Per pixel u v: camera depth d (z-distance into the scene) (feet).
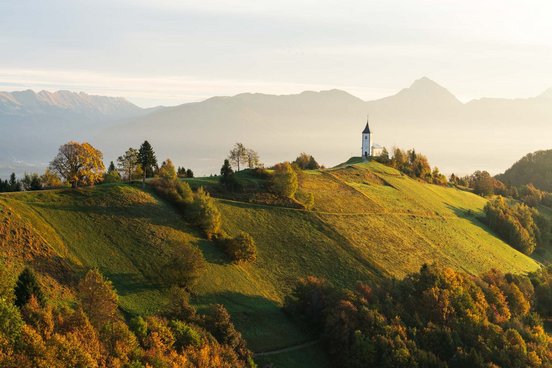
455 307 339.98
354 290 362.53
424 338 307.37
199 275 307.99
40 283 253.85
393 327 302.66
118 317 249.75
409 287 353.92
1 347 175.73
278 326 305.94
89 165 398.62
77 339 195.83
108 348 207.72
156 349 219.61
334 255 409.28
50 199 339.57
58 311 213.46
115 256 309.83
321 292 323.78
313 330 311.47
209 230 372.79
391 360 283.38
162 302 285.43
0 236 274.16
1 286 204.95
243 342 267.80
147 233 341.62
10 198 318.04
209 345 244.22
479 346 312.29
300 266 382.63
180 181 424.05
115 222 340.59
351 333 297.33
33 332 185.57
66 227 314.96
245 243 359.46
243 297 322.75
